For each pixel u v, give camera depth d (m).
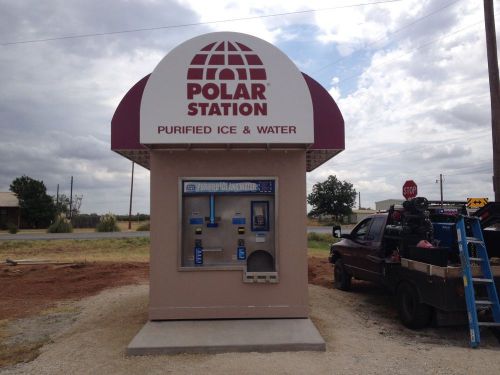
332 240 28.81
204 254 6.79
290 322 6.49
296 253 6.73
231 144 6.45
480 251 6.46
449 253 6.99
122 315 7.68
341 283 10.51
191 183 6.75
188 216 6.83
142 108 6.20
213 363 5.13
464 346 6.12
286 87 6.29
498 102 12.91
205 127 6.20
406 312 7.25
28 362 5.44
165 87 6.23
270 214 6.87
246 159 6.79
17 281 11.85
